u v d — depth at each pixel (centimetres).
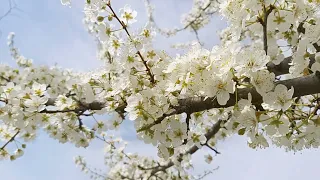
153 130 254
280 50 284
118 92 273
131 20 282
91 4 270
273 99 203
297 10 248
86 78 331
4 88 356
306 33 245
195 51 228
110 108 285
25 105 335
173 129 251
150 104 244
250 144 234
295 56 241
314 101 239
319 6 266
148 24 283
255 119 205
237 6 237
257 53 206
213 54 217
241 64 205
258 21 239
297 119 237
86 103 327
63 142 432
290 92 202
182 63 224
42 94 349
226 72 206
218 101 210
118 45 285
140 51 282
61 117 402
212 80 212
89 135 431
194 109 238
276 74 271
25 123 352
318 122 234
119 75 324
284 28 243
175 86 226
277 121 212
